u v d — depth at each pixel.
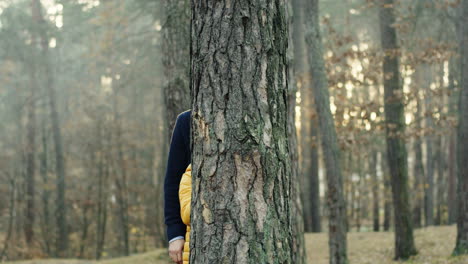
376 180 27.14
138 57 22.14
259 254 1.72
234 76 1.77
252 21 1.79
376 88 18.98
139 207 31.62
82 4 21.91
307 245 17.80
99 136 28.44
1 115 29.58
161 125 31.39
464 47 11.55
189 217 1.98
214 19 1.80
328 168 10.59
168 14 5.62
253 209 1.73
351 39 11.47
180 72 5.53
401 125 12.59
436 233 15.85
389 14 12.52
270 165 1.76
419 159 24.03
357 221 28.09
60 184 26.38
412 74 14.73
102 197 29.66
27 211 26.97
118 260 16.72
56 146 26.67
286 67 1.89
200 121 1.79
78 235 31.14
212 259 1.74
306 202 24.44
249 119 1.75
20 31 25.80
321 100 10.44
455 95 16.95
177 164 2.09
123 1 21.69
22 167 28.55
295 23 15.59
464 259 11.13
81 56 25.16
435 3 14.54
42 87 29.44
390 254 14.28
